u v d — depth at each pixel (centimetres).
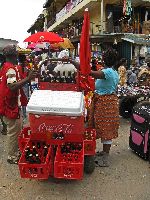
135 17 2231
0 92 533
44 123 473
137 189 481
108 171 545
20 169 441
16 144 566
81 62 509
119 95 866
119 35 1838
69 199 448
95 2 2214
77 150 483
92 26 2383
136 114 613
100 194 464
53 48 1692
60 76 529
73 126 473
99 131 547
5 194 462
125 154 632
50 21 4150
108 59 536
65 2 3712
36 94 478
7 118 544
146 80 1038
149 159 577
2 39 1363
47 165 443
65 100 464
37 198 451
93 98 549
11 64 523
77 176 445
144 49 1811
